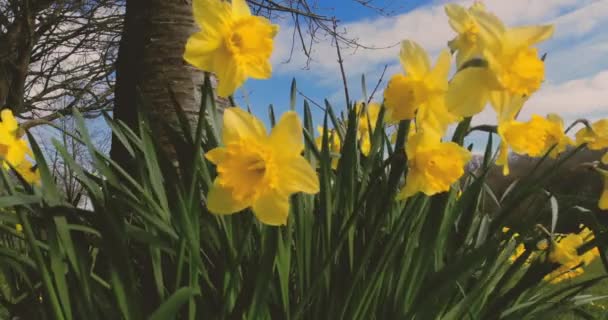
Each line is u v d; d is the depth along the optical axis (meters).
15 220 0.58
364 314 0.59
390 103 0.53
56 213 0.52
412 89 0.52
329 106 0.78
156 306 0.57
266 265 0.51
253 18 0.50
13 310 0.62
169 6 1.07
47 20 3.77
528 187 0.65
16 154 0.71
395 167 0.55
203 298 0.57
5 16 3.67
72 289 0.54
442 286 0.58
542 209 0.65
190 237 0.53
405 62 0.53
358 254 0.61
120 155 0.97
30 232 0.51
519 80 0.48
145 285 0.58
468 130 0.64
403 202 0.72
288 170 0.48
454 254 0.71
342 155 0.64
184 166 0.60
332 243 0.61
